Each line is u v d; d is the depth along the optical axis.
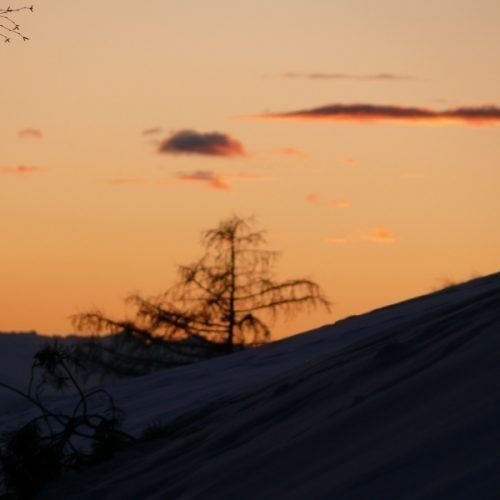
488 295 18.42
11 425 29.36
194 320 70.25
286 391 18.02
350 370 16.77
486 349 13.64
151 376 33.28
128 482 17.17
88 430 25.67
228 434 17.06
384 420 12.86
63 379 21.39
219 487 13.80
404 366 15.20
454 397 12.30
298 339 33.16
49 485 19.48
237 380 27.53
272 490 12.45
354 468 11.46
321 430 13.76
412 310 31.64
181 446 18.05
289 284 71.00
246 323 70.00
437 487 9.77
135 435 22.67
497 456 9.83
